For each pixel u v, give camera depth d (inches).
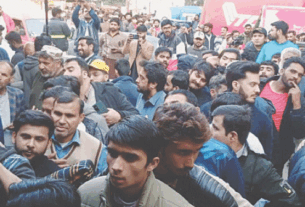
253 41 310.0
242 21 544.1
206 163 93.7
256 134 145.1
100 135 126.8
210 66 181.2
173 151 71.1
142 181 64.7
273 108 161.9
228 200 73.5
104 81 177.3
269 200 109.0
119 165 62.4
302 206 109.8
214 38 515.5
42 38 248.4
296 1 518.9
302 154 121.8
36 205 50.4
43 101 110.5
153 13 985.5
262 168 107.8
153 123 65.3
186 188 74.9
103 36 360.8
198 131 70.2
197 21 717.3
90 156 109.2
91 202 68.3
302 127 171.3
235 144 104.9
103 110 143.6
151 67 167.8
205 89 182.2
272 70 220.7
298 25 428.5
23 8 423.8
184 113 71.9
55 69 181.2
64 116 106.5
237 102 126.1
